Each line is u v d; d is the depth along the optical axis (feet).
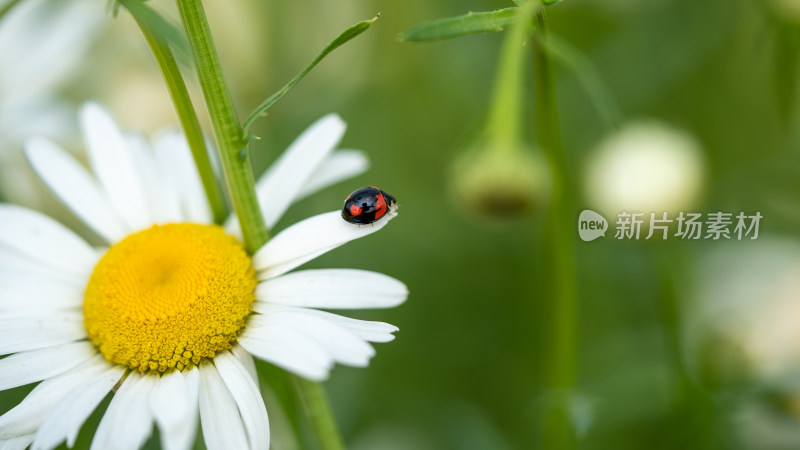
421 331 0.83
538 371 0.80
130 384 0.58
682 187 0.70
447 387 0.81
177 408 0.56
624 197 0.70
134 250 0.60
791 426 0.72
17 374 0.58
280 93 0.57
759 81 0.81
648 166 0.70
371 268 0.83
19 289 0.61
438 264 0.84
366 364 0.55
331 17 0.89
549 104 0.62
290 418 0.63
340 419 0.75
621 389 0.73
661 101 0.81
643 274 0.74
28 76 0.79
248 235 0.59
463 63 0.84
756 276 0.77
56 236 0.63
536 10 0.57
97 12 0.81
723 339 0.72
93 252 0.63
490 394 0.80
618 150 0.71
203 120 0.80
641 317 0.79
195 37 0.56
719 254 0.78
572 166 0.79
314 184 0.64
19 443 0.57
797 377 0.70
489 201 0.57
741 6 0.79
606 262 0.78
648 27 0.80
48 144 0.65
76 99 0.81
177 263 0.59
